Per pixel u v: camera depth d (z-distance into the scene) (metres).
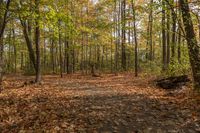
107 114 9.61
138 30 34.16
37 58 19.84
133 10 26.08
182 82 15.17
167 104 11.07
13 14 15.50
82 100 12.67
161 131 7.58
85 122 8.63
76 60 47.91
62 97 13.62
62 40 34.22
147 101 11.97
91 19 37.94
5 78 26.20
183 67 16.30
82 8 37.78
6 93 14.84
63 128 8.07
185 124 8.17
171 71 18.00
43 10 16.70
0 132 8.11
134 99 12.60
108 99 12.81
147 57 38.72
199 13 13.00
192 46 12.30
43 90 16.28
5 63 47.03
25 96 13.92
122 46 38.75
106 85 19.41
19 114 10.12
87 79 25.62
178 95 12.90
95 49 48.00
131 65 43.41
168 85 15.70
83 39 39.12
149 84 18.11
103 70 42.59
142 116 9.24
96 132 7.61
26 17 15.96
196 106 10.30
